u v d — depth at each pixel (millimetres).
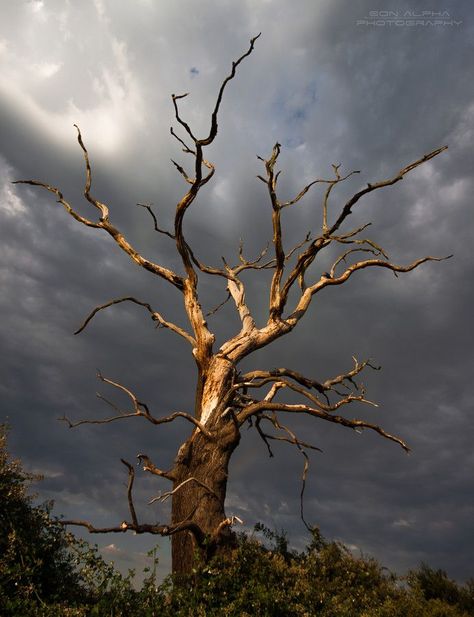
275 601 7703
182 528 9047
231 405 12625
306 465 11461
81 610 7055
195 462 11117
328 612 7988
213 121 12086
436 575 11945
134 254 14141
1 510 8055
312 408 12297
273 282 14242
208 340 13078
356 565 9773
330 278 15516
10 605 6781
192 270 14062
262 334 13875
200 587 8047
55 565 8023
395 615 8547
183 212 13273
